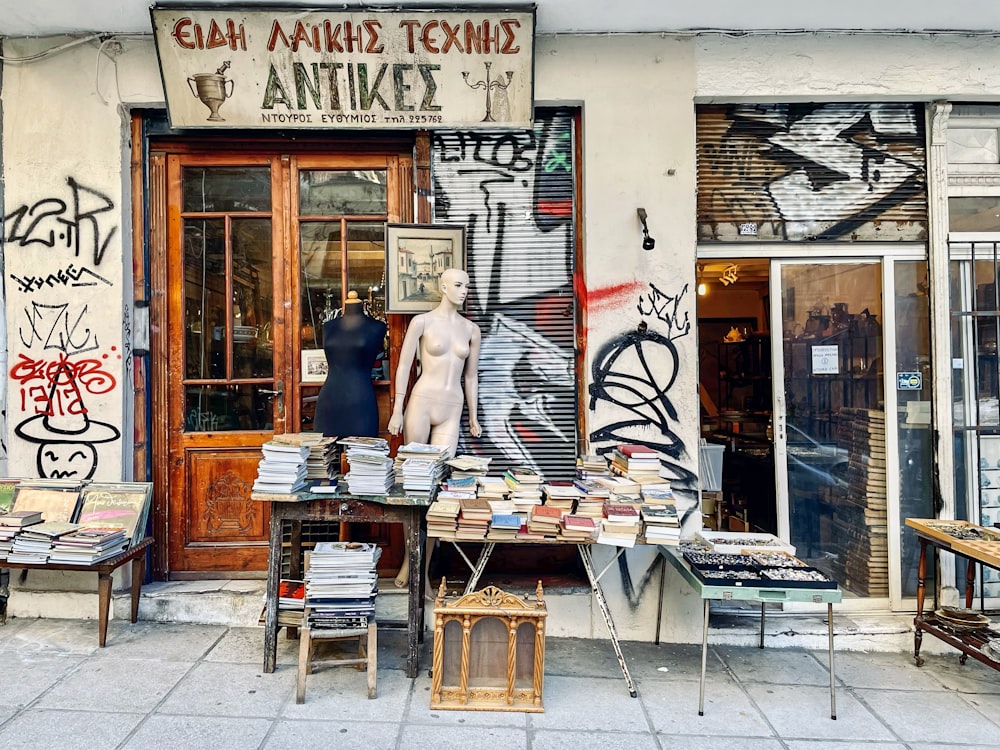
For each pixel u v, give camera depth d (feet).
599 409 11.53
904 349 12.10
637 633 11.27
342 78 11.10
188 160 12.19
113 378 11.51
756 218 11.94
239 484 12.18
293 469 9.34
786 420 12.21
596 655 10.60
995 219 12.11
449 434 11.19
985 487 12.06
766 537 11.07
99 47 11.51
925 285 12.04
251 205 12.33
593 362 11.53
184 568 12.09
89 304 11.52
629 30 11.41
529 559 12.00
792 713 8.87
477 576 9.76
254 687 9.14
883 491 12.11
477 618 8.79
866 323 12.16
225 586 11.63
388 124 11.46
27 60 11.57
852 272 12.14
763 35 11.50
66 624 11.21
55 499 11.04
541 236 11.93
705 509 13.37
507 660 8.82
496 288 11.91
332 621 9.05
